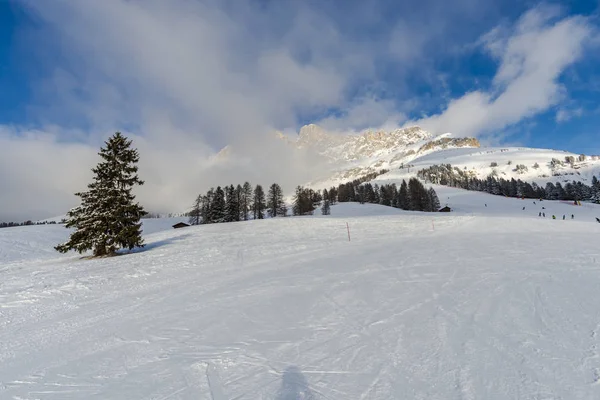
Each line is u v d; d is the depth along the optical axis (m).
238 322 6.35
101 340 6.13
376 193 118.25
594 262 9.16
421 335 5.00
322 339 5.18
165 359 5.01
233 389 3.98
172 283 11.03
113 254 20.97
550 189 118.06
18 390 4.48
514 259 10.23
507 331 4.88
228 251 18.27
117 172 22.09
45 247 32.84
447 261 10.63
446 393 3.52
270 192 79.38
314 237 22.97
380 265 10.74
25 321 7.97
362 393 3.65
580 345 4.28
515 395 3.38
